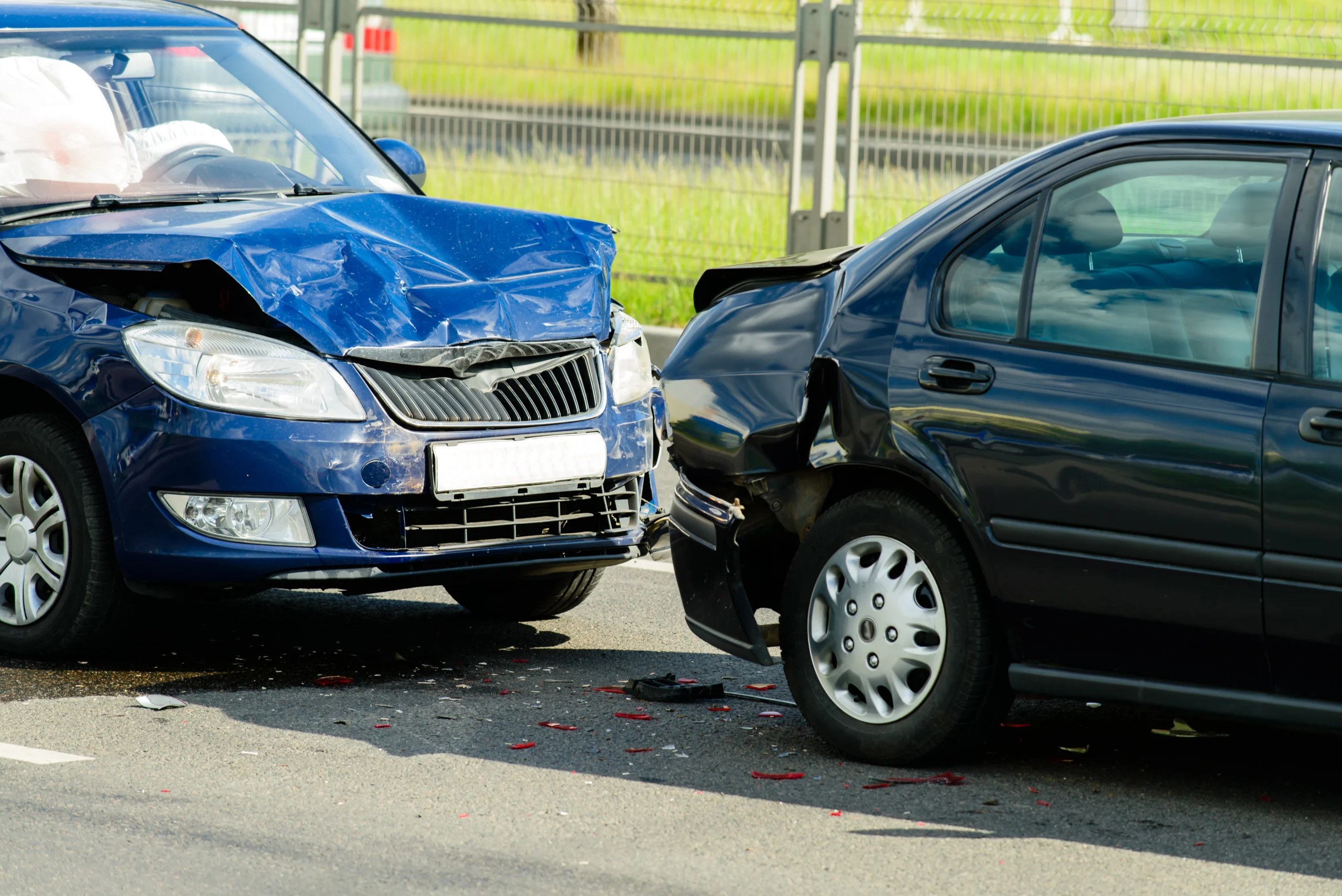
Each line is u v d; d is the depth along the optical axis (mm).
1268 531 7570
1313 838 7684
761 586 9578
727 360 9266
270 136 11961
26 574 10336
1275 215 7934
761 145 20062
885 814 7926
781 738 9156
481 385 10195
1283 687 7641
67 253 10180
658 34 20344
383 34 21875
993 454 8227
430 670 10469
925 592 8516
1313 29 17781
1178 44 18188
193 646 10867
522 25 20906
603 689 10086
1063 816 7934
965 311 8555
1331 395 7559
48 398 10414
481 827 7672
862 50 19484
